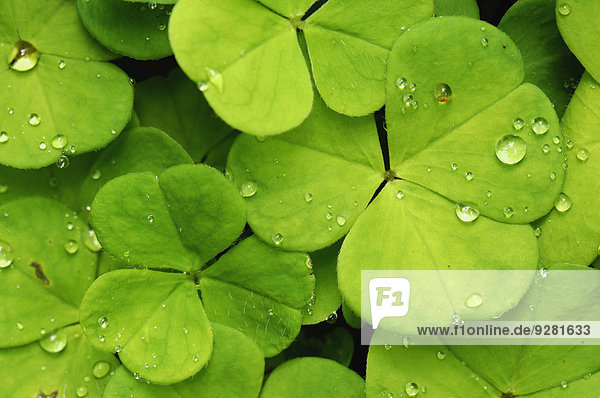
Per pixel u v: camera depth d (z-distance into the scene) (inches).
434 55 6.9
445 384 7.0
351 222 7.0
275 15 6.8
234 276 7.0
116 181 6.8
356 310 6.8
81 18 7.0
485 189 6.9
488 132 7.0
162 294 7.0
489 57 6.9
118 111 7.1
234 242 7.2
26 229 7.1
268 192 6.9
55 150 7.0
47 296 7.2
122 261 7.0
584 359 7.0
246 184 6.9
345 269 6.9
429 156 7.0
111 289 6.9
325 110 7.0
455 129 7.0
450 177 7.0
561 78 7.3
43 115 7.1
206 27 6.6
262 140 6.9
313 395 7.0
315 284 7.1
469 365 7.0
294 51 6.8
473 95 6.9
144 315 6.9
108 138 7.1
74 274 7.2
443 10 7.3
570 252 7.0
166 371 6.8
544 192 6.9
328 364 7.0
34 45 7.1
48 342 7.1
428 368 7.0
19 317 7.1
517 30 7.4
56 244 7.2
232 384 6.9
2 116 7.1
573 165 7.1
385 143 7.3
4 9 7.1
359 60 7.0
